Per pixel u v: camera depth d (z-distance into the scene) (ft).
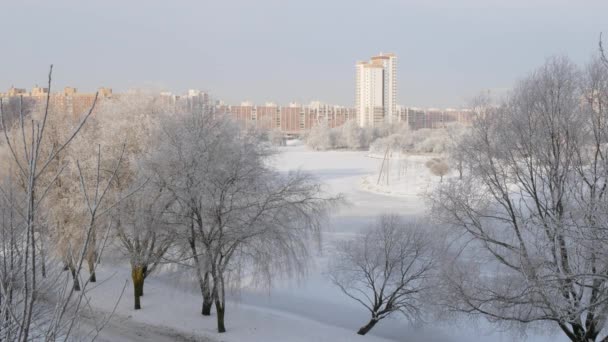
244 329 81.25
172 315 87.40
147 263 84.23
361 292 91.86
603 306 54.13
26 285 15.70
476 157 70.33
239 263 80.84
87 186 84.74
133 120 98.32
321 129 550.36
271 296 98.73
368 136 547.90
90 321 76.89
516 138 67.26
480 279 67.62
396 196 236.63
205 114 87.25
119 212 78.13
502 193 66.49
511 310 64.03
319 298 97.76
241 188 77.71
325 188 251.80
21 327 15.52
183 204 78.28
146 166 78.43
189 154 76.79
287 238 80.84
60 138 94.53
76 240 80.07
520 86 69.21
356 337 78.28
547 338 77.30
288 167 360.28
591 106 63.46
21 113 15.69
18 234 23.67
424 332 83.61
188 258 80.94
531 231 61.11
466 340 80.18
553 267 57.62
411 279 79.87
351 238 136.87
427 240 80.33
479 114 72.95
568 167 62.23
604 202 47.78
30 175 15.60
